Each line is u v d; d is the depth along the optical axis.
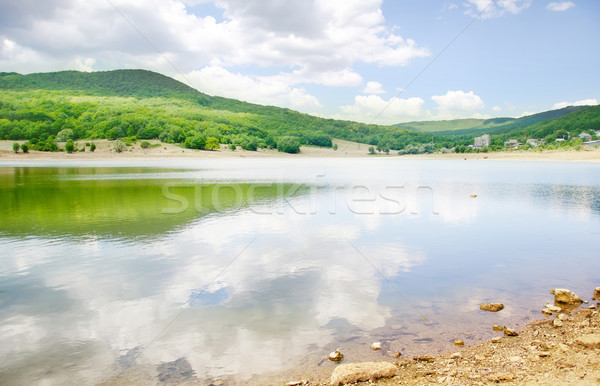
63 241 17.20
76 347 8.11
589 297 10.43
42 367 7.36
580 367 6.41
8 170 69.06
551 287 11.35
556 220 22.22
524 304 10.02
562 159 100.69
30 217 23.14
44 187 39.97
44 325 9.12
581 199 30.69
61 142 152.38
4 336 8.61
